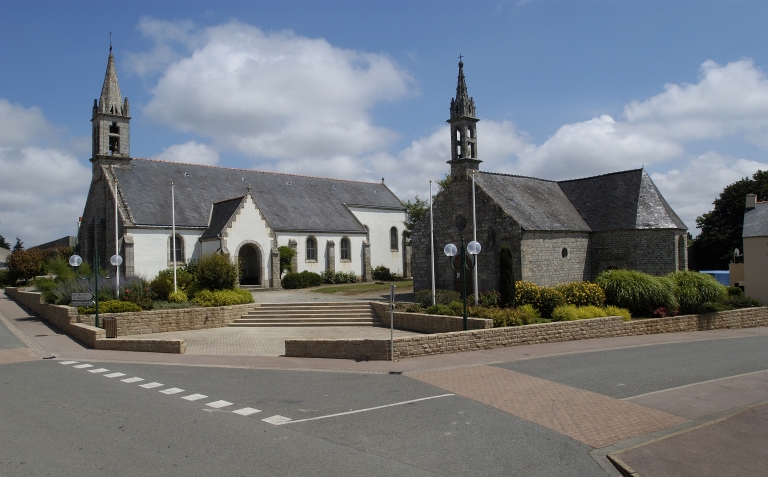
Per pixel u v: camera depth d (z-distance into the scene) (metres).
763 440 9.14
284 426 10.13
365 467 8.15
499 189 34.50
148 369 15.80
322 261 49.19
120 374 15.09
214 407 11.51
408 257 59.28
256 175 52.53
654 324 25.00
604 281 28.06
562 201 38.22
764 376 14.82
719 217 57.72
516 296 27.25
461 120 34.75
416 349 17.44
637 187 36.09
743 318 28.78
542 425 10.31
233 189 48.72
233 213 40.56
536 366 16.02
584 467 8.30
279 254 43.59
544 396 12.44
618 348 19.88
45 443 9.18
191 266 38.00
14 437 9.50
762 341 22.64
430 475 7.90
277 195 51.03
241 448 8.92
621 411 11.26
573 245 34.25
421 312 26.02
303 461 8.36
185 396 12.48
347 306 28.83
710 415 11.02
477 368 15.61
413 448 9.01
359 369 15.45
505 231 31.59
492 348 19.23
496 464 8.36
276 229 45.69
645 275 27.88
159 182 44.75
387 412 11.10
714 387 13.44
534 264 31.45
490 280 32.38
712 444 9.00
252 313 28.66
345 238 51.38
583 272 34.88
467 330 19.58
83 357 18.00
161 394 12.68
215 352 19.52
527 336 20.31
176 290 30.33
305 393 12.70
